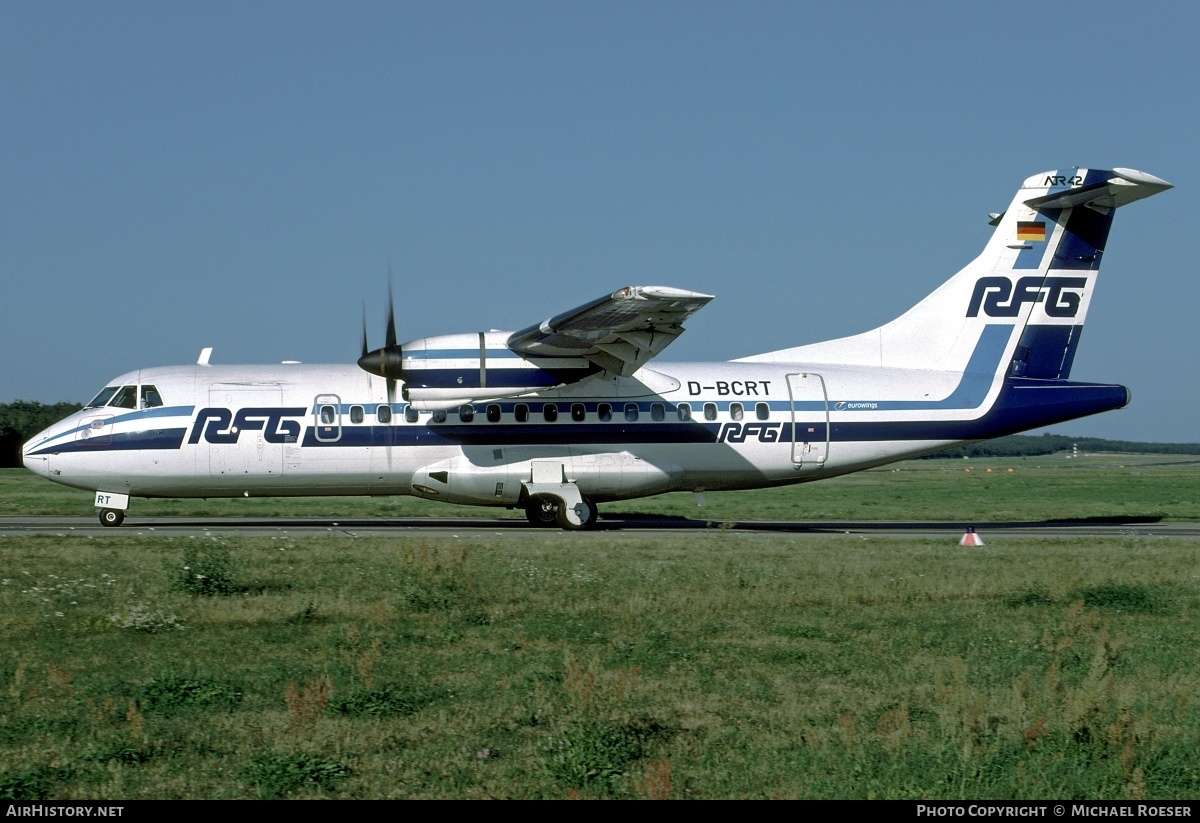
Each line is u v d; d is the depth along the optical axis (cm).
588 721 768
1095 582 1492
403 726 806
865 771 707
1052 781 683
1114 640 1109
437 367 2220
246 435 2295
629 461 2373
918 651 1074
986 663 1023
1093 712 763
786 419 2427
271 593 1372
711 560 1733
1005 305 2500
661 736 787
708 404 2411
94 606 1267
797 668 1000
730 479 2447
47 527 2355
